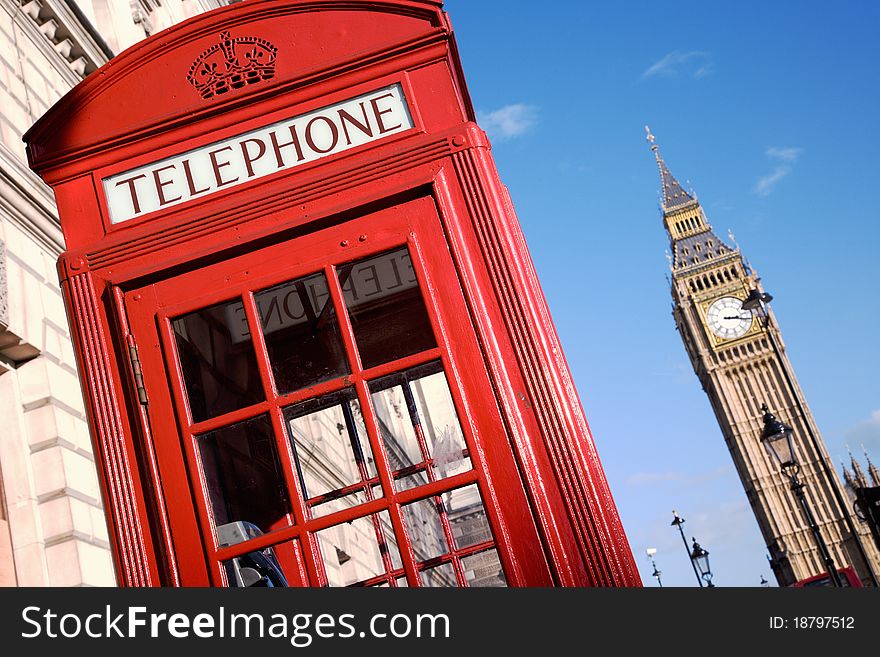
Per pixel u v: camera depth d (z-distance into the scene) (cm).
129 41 1351
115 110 279
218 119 276
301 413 256
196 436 251
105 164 276
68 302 265
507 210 272
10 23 941
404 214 261
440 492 238
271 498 248
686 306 10225
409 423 257
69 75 1069
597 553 233
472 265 256
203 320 258
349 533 269
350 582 261
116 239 268
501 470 239
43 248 859
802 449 9438
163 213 270
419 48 278
